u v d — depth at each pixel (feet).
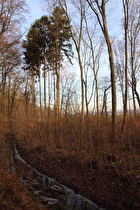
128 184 17.31
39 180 22.22
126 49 31.19
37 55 66.03
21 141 42.86
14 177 17.54
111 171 19.95
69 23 42.47
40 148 33.30
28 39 66.95
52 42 60.03
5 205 12.60
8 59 68.23
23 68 78.79
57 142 33.40
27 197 15.40
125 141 27.55
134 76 56.39
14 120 52.08
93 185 19.13
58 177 22.57
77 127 28.04
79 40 41.06
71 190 19.66
